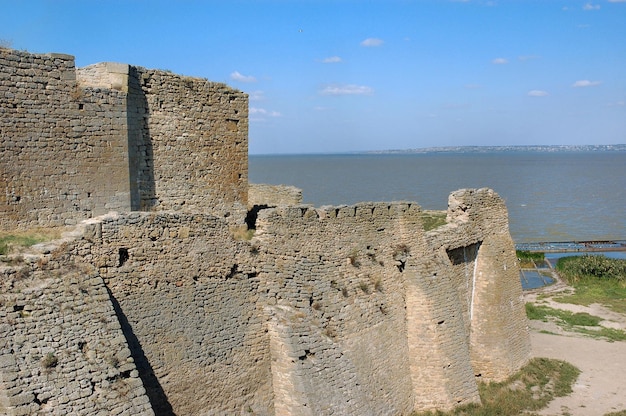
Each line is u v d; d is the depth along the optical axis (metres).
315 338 18.14
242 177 21.83
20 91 14.96
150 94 18.80
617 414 23.89
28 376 11.30
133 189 17.89
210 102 20.53
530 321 37.25
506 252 28.86
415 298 22.98
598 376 28.08
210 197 20.78
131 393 12.48
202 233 16.47
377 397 20.44
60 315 12.36
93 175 16.48
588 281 49.22
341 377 18.30
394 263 22.67
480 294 27.78
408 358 22.70
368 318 20.80
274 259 18.27
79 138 16.14
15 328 11.66
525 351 29.05
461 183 152.75
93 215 16.53
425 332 22.88
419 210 23.88
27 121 15.11
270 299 18.11
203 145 20.44
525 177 195.50
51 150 15.59
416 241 23.55
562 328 35.84
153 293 15.23
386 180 161.12
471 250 27.77
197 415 16.12
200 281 16.41
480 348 27.27
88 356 12.32
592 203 119.62
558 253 63.22
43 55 15.38
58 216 15.80
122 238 14.62
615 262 51.19
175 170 19.64
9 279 12.22
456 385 23.17
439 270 24.02
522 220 95.12
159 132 19.11
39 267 12.81
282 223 18.56
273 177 162.62
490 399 24.81
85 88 16.22
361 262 21.14
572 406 24.75
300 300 18.64
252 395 17.44
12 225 14.97
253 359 17.53
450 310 23.88
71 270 13.27
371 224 21.78
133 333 14.73
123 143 17.12
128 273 14.70
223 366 16.78
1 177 14.71
